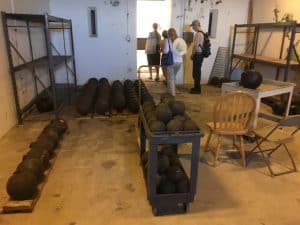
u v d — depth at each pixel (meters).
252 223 2.26
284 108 4.60
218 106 3.02
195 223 2.25
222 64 7.66
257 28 6.70
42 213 2.33
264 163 3.26
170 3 7.28
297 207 2.47
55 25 6.66
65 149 3.52
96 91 5.69
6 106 4.02
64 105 5.43
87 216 2.30
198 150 2.23
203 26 7.26
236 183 2.84
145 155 2.89
